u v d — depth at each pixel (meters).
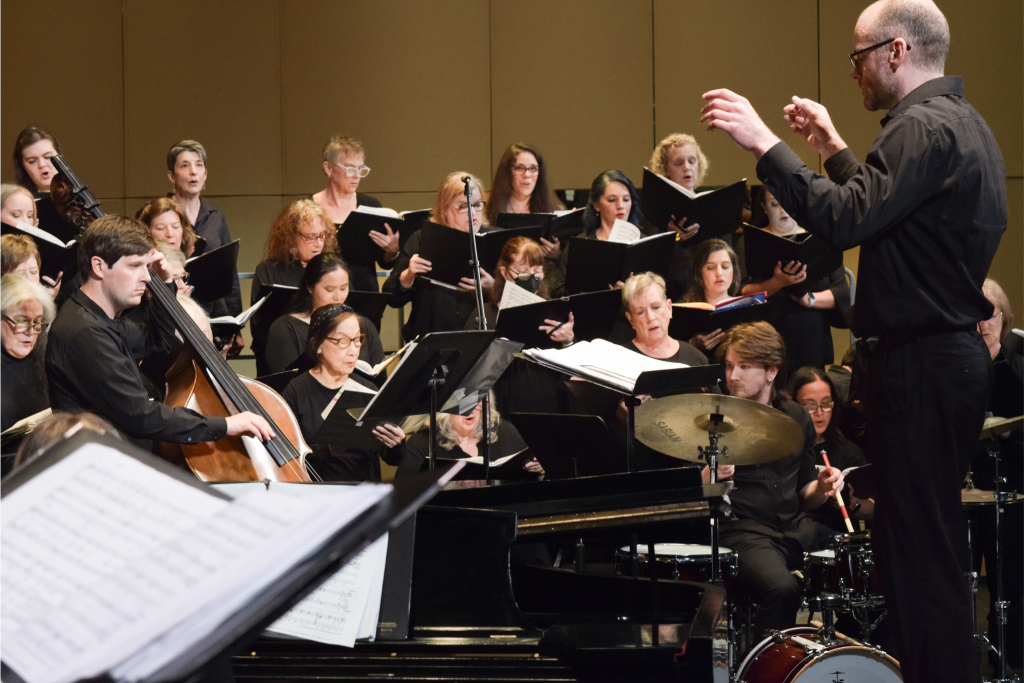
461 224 6.35
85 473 1.23
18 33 9.68
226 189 9.72
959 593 2.68
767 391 5.27
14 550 1.12
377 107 9.68
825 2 9.24
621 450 3.69
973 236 2.67
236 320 5.33
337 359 5.07
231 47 9.70
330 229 6.54
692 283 6.56
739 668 3.93
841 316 6.55
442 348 3.49
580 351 3.69
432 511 2.71
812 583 4.93
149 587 0.98
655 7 9.47
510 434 5.11
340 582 2.07
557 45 9.57
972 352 2.71
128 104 9.68
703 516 3.08
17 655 0.94
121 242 3.65
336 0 9.64
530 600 3.30
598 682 2.34
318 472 4.96
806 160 9.28
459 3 9.64
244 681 2.44
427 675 2.39
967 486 5.27
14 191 5.42
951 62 9.05
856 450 5.70
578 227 6.70
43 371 4.50
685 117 9.46
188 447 3.77
